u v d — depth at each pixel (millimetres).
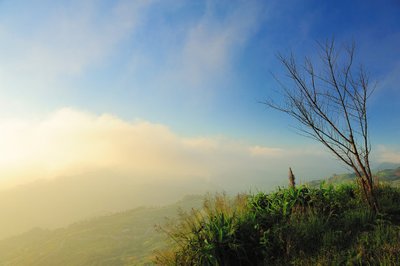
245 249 6340
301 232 6465
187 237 6574
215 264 6055
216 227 6516
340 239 6094
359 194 8289
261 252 6234
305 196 8164
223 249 6230
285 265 5664
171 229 6734
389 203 7641
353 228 6562
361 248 5359
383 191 8641
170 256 6500
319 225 6609
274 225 6887
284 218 7129
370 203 7449
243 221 6930
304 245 6191
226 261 6191
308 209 7551
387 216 6918
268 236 6539
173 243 6684
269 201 8086
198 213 6969
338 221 6984
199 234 6520
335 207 7797
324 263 5234
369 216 6914
